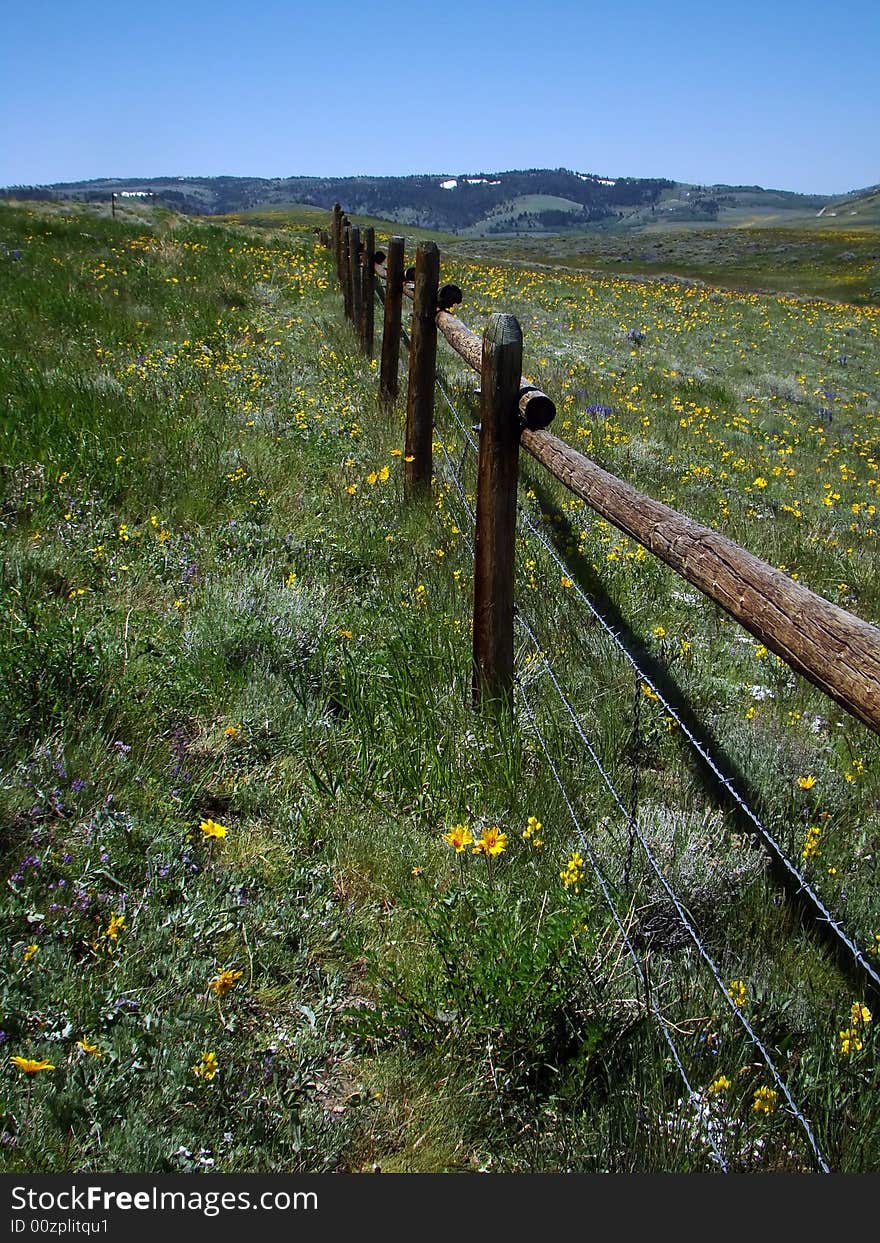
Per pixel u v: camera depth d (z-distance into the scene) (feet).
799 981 8.86
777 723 13.78
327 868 9.57
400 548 17.16
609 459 27.02
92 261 49.49
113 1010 7.43
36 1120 6.52
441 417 25.73
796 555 22.65
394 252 25.12
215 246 62.28
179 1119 6.79
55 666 11.20
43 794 9.59
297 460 20.68
